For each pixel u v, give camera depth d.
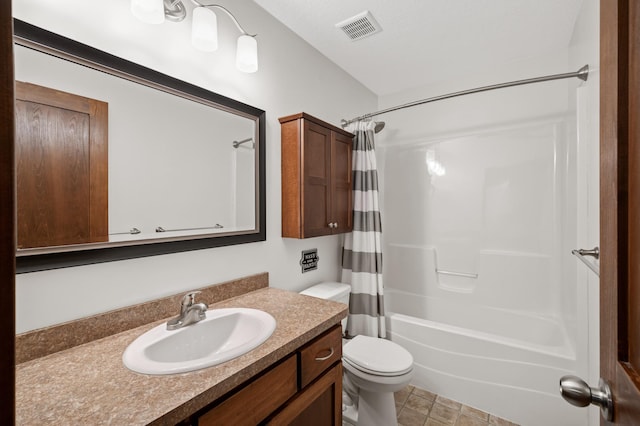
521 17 1.72
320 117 2.12
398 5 1.62
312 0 1.58
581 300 1.58
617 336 0.45
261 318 1.12
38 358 0.84
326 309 1.26
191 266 1.28
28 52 0.85
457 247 2.51
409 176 2.77
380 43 2.00
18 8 0.84
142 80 1.11
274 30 1.72
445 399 1.93
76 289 0.95
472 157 2.45
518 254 2.24
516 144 2.27
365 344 1.71
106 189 1.01
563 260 2.05
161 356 0.94
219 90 1.41
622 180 0.45
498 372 1.76
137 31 1.10
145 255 1.11
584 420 1.53
